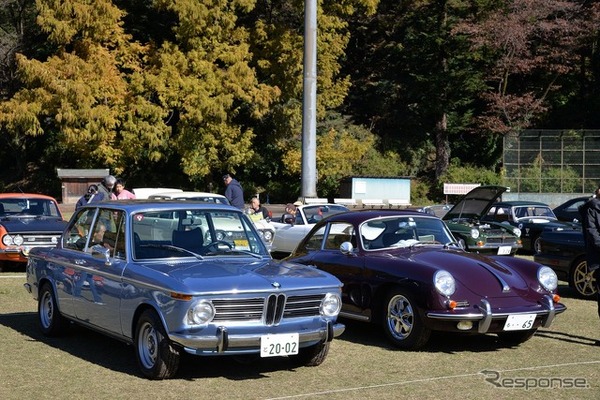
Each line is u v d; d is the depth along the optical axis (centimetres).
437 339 978
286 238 1884
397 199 4181
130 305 778
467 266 927
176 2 3688
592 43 4928
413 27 4738
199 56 3712
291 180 4706
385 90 4856
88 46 3684
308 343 774
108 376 772
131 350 893
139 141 3716
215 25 3719
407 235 1026
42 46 4703
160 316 736
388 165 4775
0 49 4650
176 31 3766
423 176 4931
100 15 3647
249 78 3725
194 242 842
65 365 818
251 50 4047
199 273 751
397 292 916
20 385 737
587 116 5044
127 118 3709
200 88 3666
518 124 4722
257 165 4600
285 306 752
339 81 4134
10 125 3581
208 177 4253
